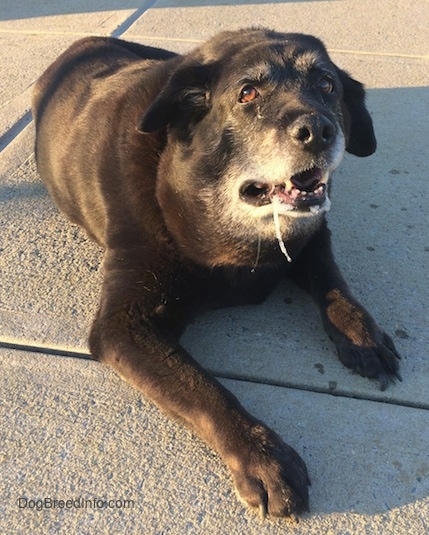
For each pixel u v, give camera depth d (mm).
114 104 690
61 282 708
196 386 531
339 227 790
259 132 538
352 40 1310
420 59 1216
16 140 985
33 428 548
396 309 664
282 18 1435
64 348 627
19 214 822
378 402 567
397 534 462
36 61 1255
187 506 484
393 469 507
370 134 705
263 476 475
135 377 554
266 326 653
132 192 626
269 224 577
